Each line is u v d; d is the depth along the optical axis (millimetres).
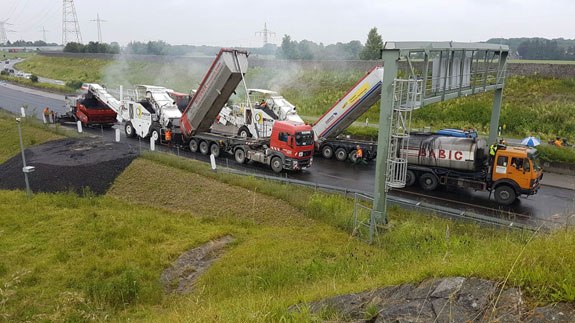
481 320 4961
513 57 81500
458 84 16094
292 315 5984
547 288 5020
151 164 21266
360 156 24484
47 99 47906
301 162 21781
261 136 26750
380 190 13094
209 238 13594
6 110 37625
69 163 21625
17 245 12891
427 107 36656
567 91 33812
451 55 15258
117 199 18375
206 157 25266
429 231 12352
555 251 5578
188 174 19953
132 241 13312
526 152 17047
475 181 18188
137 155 22688
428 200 18078
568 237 5984
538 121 31516
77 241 13219
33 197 17938
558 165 23016
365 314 5793
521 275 5270
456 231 13117
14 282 9430
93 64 72500
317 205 16219
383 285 6816
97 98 33250
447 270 6301
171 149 26844
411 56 14406
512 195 17359
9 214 15570
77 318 8406
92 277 10836
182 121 25703
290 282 9398
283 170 23000
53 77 71438
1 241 13109
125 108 30688
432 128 33250
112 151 23781
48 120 33688
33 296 9602
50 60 81562
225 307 7430
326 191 18078
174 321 7246
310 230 14641
